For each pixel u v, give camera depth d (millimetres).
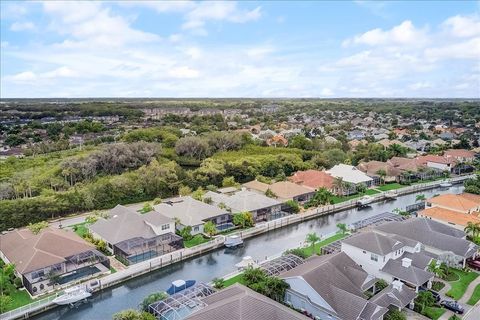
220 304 39125
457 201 86312
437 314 47281
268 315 37656
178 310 45156
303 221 89062
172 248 69375
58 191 98500
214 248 71438
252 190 107000
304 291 47906
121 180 101562
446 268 58125
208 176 116750
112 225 72562
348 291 47750
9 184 98000
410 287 52844
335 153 149000
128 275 59250
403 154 158625
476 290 53969
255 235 79188
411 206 94312
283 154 144000
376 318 43500
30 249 59656
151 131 175375
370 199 103250
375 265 57219
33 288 53750
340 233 77000
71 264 61344
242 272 59844
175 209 82875
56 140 173375
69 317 50656
